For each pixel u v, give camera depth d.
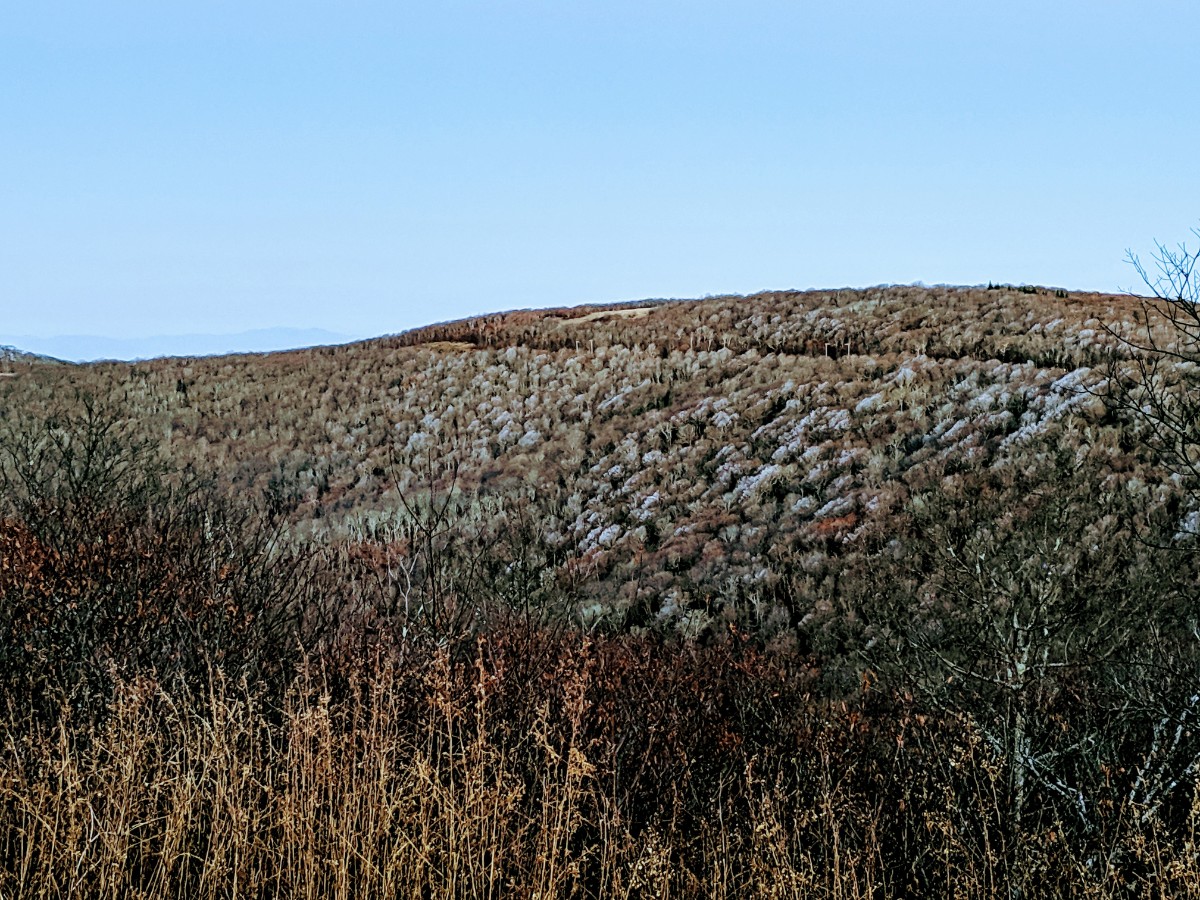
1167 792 4.88
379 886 4.35
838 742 6.42
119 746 4.71
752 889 4.61
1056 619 6.17
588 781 5.32
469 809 4.63
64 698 5.39
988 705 5.93
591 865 5.09
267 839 4.52
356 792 4.62
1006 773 5.45
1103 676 6.30
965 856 4.77
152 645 6.77
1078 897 4.48
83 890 4.07
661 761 6.04
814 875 4.49
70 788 4.28
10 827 4.40
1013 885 4.62
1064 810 5.35
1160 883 4.18
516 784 4.93
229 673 6.52
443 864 4.46
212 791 4.73
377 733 5.13
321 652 6.79
